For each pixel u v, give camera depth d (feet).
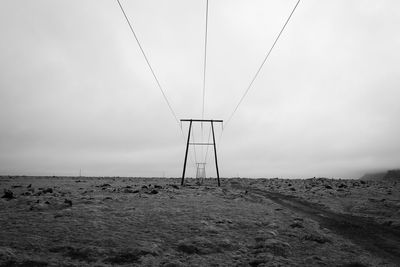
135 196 84.33
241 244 37.68
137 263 29.91
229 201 80.53
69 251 32.45
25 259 28.96
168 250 34.60
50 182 161.17
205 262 30.89
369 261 32.40
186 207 64.85
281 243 37.58
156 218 51.26
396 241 41.63
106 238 37.73
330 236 43.37
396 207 68.85
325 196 94.73
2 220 45.93
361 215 62.85
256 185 165.27
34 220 46.24
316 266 30.53
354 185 134.31
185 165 156.04
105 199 73.82
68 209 55.52
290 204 80.02
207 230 43.42
